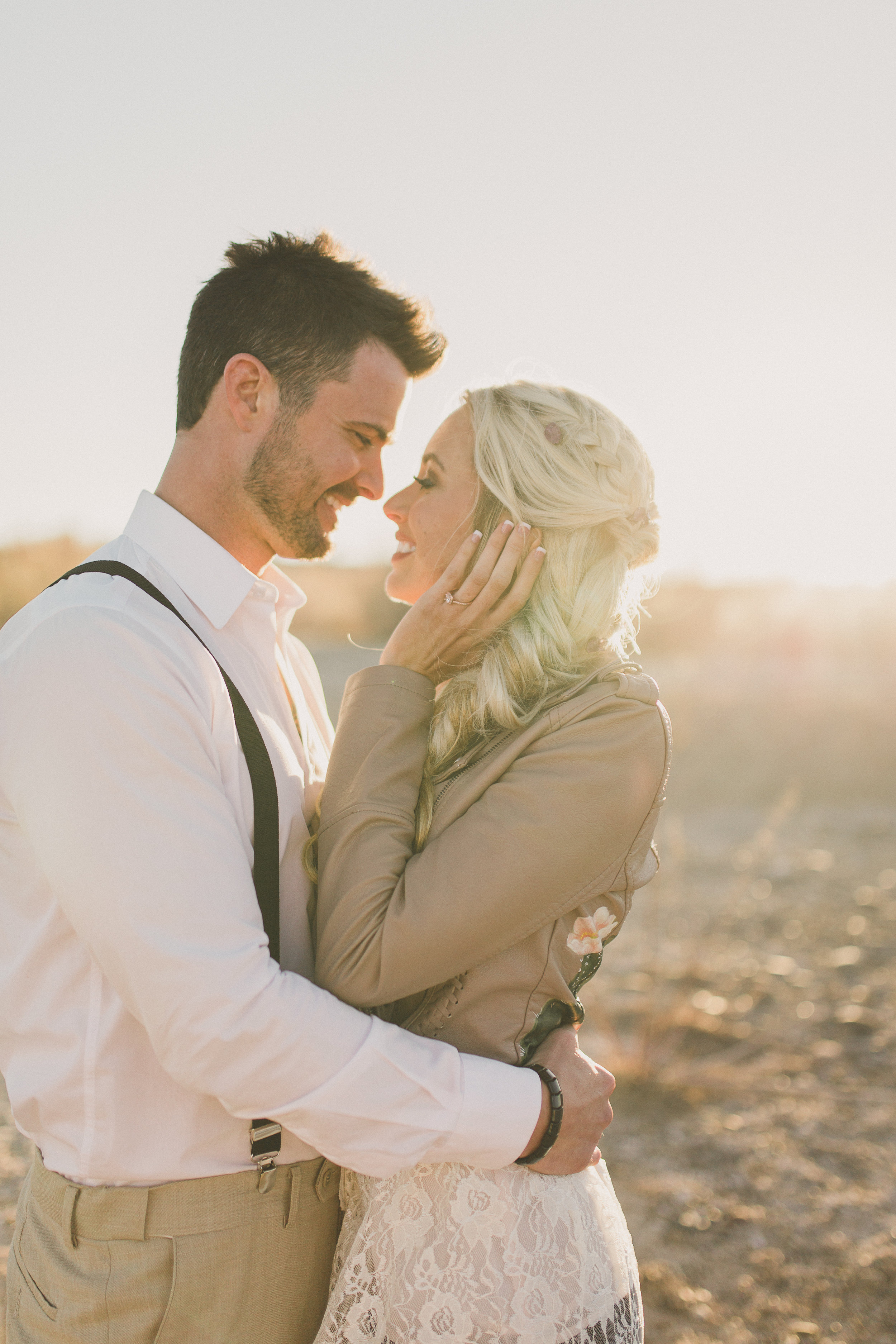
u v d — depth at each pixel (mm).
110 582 1495
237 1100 1304
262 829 1512
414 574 1856
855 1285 2924
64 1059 1425
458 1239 1428
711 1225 3262
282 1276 1500
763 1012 5035
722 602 21172
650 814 1559
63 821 1289
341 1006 1374
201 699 1448
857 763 11383
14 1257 1544
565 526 1679
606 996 5215
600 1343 1456
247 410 1650
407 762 1598
